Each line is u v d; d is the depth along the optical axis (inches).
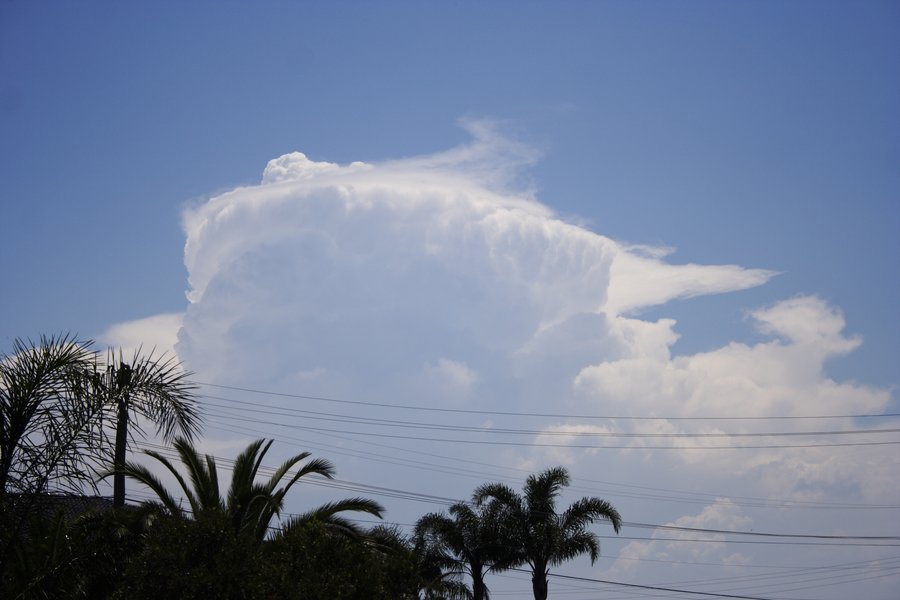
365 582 846.5
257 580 729.0
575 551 1660.9
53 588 692.1
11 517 625.0
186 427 690.2
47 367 634.8
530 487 1706.4
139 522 819.4
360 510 1002.1
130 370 672.4
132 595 701.9
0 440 617.6
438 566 1633.9
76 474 629.0
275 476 986.1
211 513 760.3
